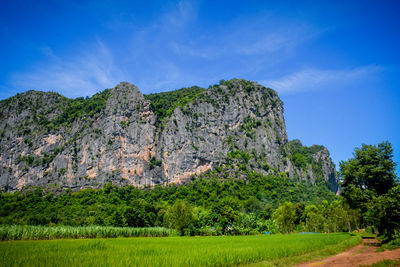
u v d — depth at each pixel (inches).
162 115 7864.2
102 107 7677.2
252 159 7278.5
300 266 836.0
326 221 3745.1
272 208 5251.0
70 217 4170.8
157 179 6491.1
